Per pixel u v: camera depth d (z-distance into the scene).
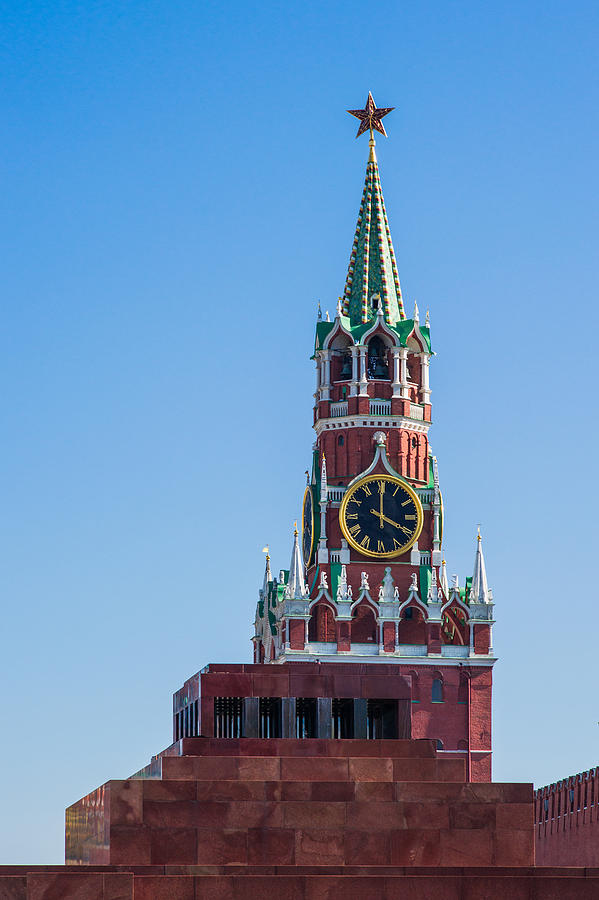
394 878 151.25
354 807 169.38
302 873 156.88
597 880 152.25
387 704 198.25
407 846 169.25
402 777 176.62
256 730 195.12
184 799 169.25
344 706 197.62
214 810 169.12
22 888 148.00
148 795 169.12
